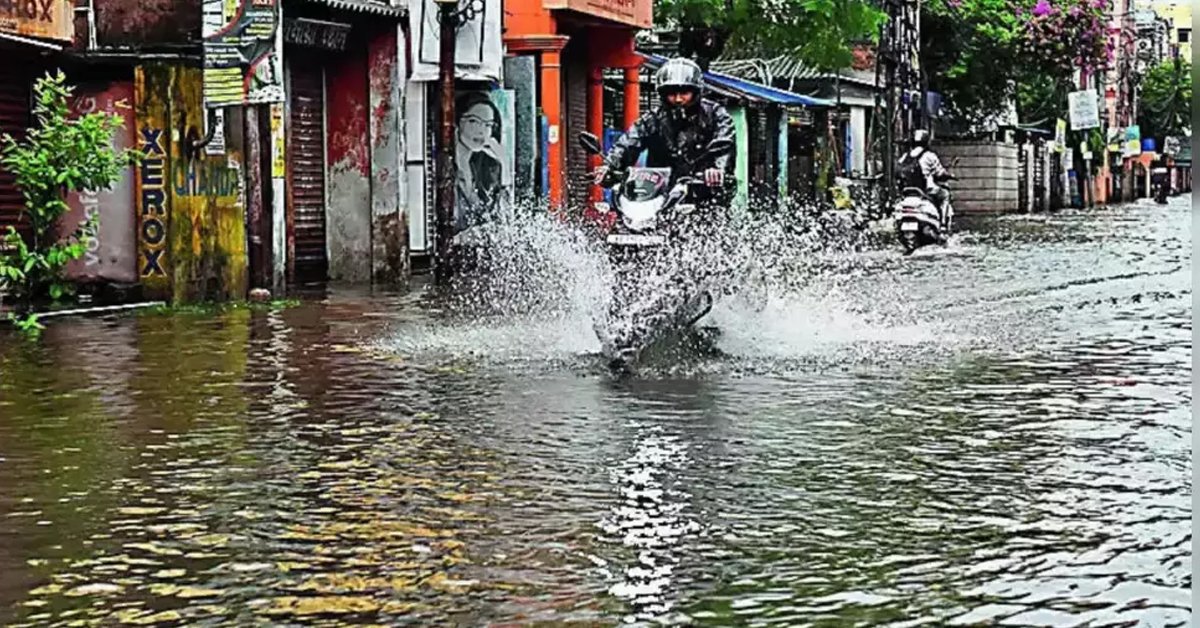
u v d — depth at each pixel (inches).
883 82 1679.4
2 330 557.0
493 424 352.5
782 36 1326.3
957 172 2137.1
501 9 900.6
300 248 800.3
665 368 442.9
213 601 217.5
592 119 1209.4
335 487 288.0
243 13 644.7
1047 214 2031.3
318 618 209.3
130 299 666.2
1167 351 486.0
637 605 213.3
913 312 609.3
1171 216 1908.2
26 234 650.2
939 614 208.1
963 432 341.1
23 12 620.1
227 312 625.0
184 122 663.8
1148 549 240.5
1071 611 209.2
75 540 250.7
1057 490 282.0
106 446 329.4
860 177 1547.7
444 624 205.9
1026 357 470.6
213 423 357.1
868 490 283.1
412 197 897.5
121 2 697.6
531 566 233.0
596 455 316.2
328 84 812.6
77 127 599.8
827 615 207.9
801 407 374.9
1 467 307.4
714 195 470.3
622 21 1143.6
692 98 474.0
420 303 661.9
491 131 951.0
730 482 290.4
